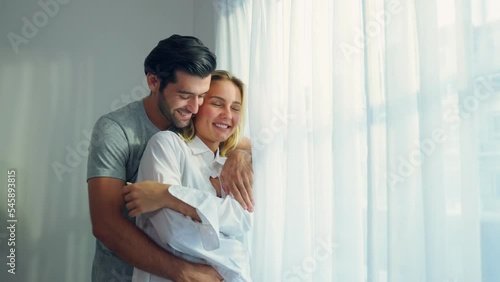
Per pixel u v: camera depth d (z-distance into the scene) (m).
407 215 1.02
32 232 2.13
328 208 1.29
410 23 1.05
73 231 2.18
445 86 0.97
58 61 2.21
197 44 1.27
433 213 0.95
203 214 1.07
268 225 1.53
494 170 0.87
